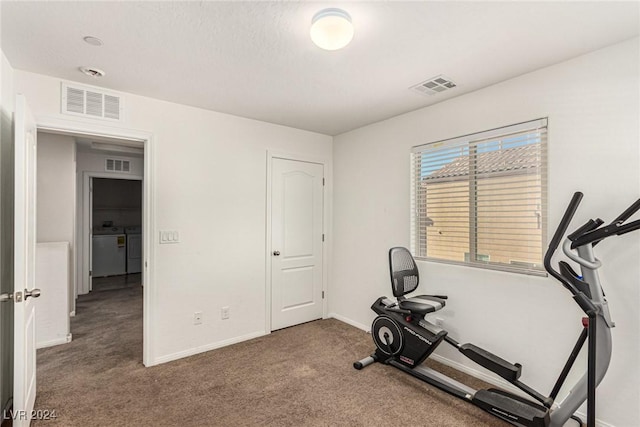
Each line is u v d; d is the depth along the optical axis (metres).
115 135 2.56
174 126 2.84
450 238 2.77
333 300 4.02
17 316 1.69
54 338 3.16
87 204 5.23
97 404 2.13
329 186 4.02
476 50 1.92
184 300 2.89
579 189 1.99
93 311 4.30
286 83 2.41
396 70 2.19
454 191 2.74
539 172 2.21
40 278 3.11
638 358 1.77
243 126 3.26
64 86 2.34
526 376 2.21
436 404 2.16
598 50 1.90
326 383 2.43
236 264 3.21
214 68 2.17
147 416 2.01
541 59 2.03
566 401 1.78
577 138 1.99
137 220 7.70
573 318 2.01
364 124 3.51
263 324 3.41
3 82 1.97
